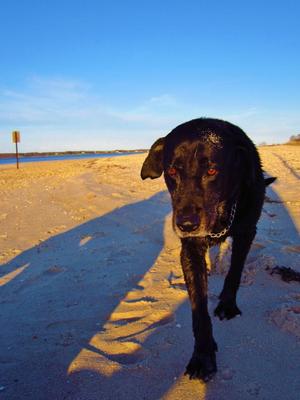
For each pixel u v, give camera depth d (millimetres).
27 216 1851
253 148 797
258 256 1021
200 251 701
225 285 785
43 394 569
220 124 756
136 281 967
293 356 618
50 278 1033
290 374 578
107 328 751
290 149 5516
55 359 654
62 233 1492
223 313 756
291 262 990
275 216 1465
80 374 607
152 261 1098
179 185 699
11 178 3975
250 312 765
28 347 698
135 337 702
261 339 670
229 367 604
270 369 592
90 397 556
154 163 862
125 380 587
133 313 801
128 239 1325
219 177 697
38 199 2340
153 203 1907
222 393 548
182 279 954
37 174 4383
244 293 845
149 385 574
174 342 678
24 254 1264
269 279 898
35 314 827
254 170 742
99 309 831
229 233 762
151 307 815
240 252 781
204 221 665
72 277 1021
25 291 960
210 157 689
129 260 1113
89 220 1664
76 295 909
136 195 2168
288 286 863
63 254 1224
